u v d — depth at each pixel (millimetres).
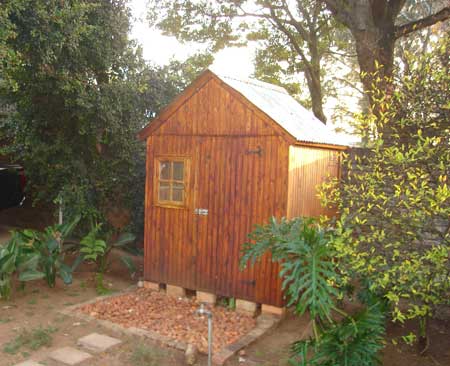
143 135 6996
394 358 4867
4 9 5852
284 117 6336
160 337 5195
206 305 6348
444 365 4723
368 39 9609
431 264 4059
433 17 9266
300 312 3861
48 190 9188
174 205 6715
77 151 8711
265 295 5953
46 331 5293
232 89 6129
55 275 7105
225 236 6293
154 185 6910
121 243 7734
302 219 4652
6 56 5941
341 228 4086
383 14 9719
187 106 6570
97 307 6207
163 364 4648
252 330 5465
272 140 5898
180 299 6652
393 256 3986
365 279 4566
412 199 3871
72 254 8719
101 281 7219
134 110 8656
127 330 5391
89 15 7613
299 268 3859
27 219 11500
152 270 7004
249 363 4711
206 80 6355
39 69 7418
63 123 8594
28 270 6371
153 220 6953
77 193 8312
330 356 3785
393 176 4211
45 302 6395
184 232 6656
